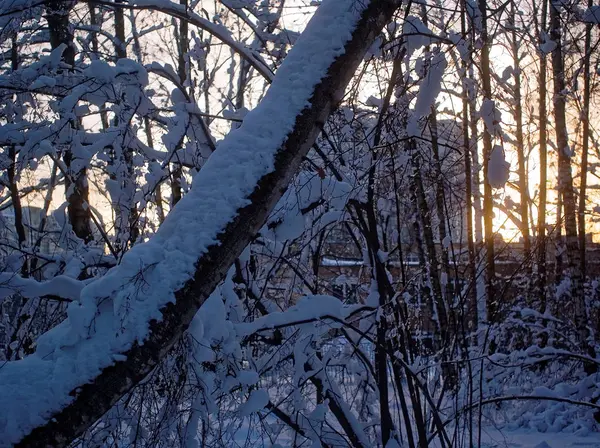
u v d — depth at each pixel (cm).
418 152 511
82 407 293
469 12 494
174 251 325
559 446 854
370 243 509
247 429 489
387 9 388
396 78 507
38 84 539
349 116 505
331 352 523
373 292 514
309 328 477
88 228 644
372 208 513
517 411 1034
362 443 502
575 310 1016
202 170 352
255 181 342
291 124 355
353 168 493
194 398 420
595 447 841
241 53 585
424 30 471
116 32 941
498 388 816
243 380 433
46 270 571
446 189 600
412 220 812
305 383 509
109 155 587
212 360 399
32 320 521
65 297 451
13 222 796
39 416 284
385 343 502
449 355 513
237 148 350
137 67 536
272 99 363
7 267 534
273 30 723
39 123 556
